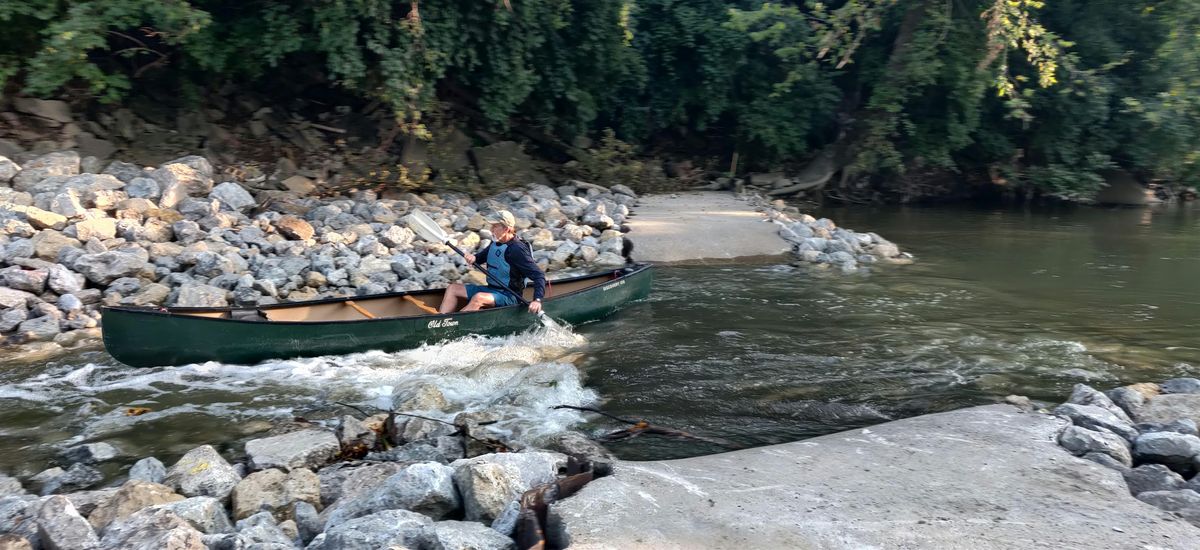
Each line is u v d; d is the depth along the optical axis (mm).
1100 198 20297
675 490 4250
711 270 11422
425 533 3539
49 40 11312
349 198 13438
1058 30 18625
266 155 13984
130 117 13062
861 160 17984
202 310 7004
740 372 6973
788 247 12594
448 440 5324
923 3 16641
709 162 19297
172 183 11078
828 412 6035
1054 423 5328
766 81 18594
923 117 18703
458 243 11586
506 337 7828
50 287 8359
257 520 4043
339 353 7172
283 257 9984
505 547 3627
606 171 16906
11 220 9164
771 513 3988
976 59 16703
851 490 4289
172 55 13844
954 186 20969
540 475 4473
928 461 4707
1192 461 4691
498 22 14289
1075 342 7852
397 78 13203
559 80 16094
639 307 9281
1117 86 18656
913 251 13125
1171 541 3730
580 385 6598
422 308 8062
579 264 11586
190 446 5438
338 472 4848
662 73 18828
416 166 14750
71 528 3662
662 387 6594
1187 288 10352
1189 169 18469
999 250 13219
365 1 12938
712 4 18328
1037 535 3770
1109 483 4379
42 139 11961
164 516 3711
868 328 8391
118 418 5898
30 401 6199
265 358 6996
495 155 16031
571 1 16031
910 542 3693
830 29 18484
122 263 8812
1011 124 19609
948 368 7059
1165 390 6258
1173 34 17125
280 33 12836
